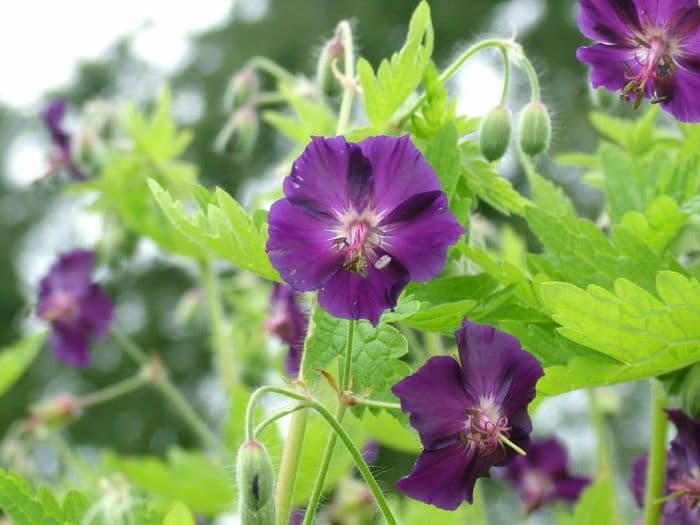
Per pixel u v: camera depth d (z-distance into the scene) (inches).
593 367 6.7
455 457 6.4
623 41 7.1
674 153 10.0
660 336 6.5
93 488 11.2
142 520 7.5
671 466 8.2
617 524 10.3
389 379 6.9
